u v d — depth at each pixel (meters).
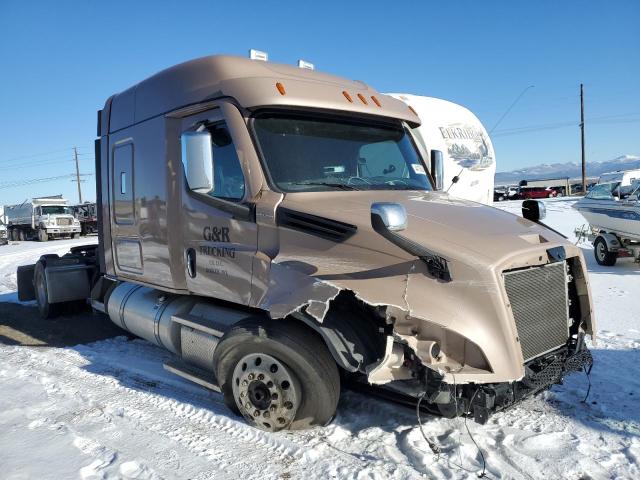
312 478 3.45
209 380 4.56
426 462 3.55
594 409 4.43
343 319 3.71
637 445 3.80
